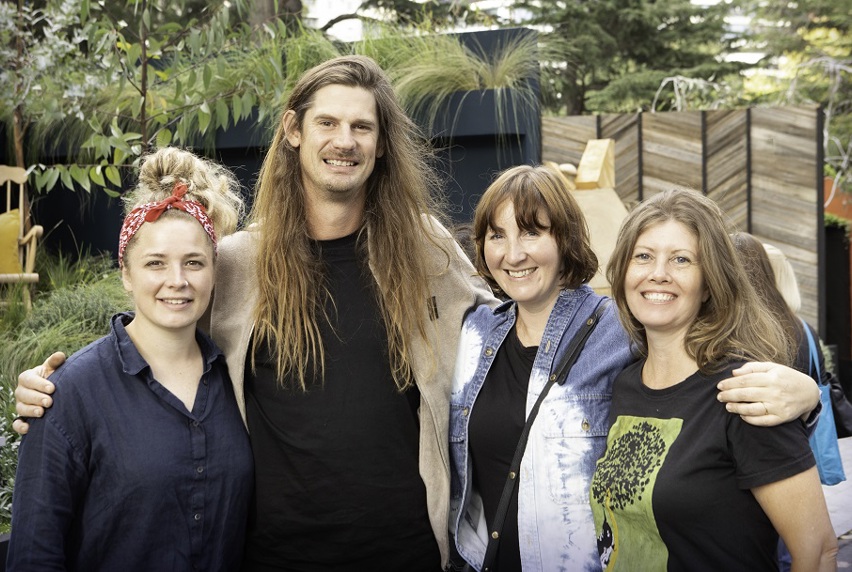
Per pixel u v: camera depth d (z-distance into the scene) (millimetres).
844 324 9664
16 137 6070
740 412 1894
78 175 4914
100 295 5133
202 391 2324
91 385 2170
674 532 1960
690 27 17531
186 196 2355
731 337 2059
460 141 6254
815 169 7305
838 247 9703
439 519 2432
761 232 7492
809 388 1910
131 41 6281
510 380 2422
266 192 2557
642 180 7727
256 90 5254
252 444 2418
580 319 2389
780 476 1878
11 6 5672
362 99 2477
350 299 2494
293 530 2359
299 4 7762
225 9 4801
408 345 2471
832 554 1904
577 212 2393
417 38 6383
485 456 2402
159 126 5762
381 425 2410
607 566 2104
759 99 17031
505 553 2332
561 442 2264
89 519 2145
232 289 2551
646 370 2180
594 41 16781
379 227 2551
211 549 2258
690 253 2070
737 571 1939
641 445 2062
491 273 2455
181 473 2195
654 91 16734
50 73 5461
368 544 2381
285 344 2379
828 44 17359
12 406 3928
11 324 5078
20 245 5824
